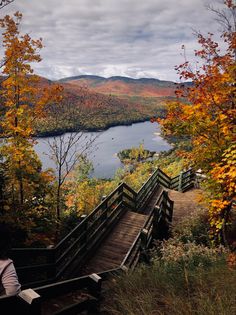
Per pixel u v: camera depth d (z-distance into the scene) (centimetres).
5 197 1115
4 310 268
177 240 1003
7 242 282
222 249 890
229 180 812
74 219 1445
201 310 381
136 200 1402
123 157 12469
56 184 1452
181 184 1991
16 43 1156
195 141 1028
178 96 1039
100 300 505
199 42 1021
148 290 476
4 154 1122
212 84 967
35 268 597
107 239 995
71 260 772
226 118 924
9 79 1157
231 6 991
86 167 2552
